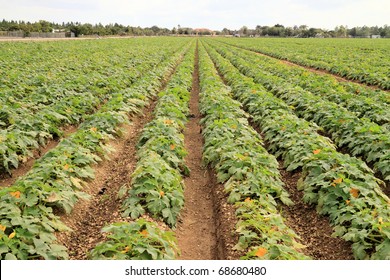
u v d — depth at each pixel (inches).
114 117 434.9
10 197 244.2
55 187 273.4
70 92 559.2
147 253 200.7
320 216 274.1
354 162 306.5
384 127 414.6
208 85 655.8
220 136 378.6
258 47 1908.2
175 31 6397.6
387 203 261.1
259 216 233.1
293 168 327.0
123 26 4869.6
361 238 221.9
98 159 343.3
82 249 243.9
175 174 305.0
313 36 4899.1
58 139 434.0
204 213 299.4
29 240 218.1
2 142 342.0
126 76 746.2
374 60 1104.2
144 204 273.7
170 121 426.9
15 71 721.0
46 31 3597.4
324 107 481.1
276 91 654.5
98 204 301.0
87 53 1189.1
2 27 3403.1
